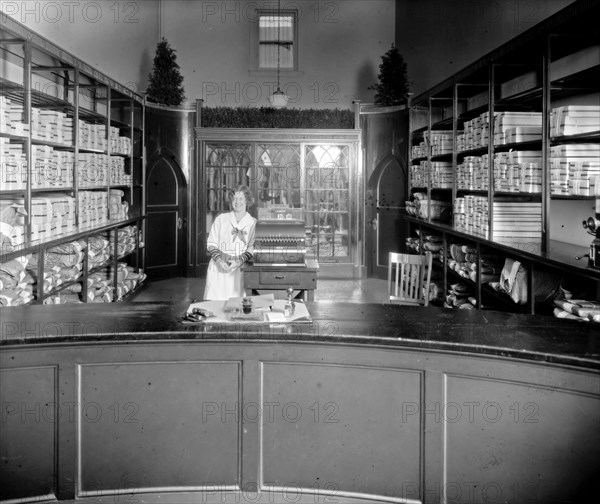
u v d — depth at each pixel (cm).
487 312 338
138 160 993
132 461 296
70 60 631
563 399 266
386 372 289
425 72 1036
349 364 292
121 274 837
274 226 527
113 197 832
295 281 516
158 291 957
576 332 296
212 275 538
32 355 285
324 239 1102
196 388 296
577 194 421
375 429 293
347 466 296
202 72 1184
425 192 969
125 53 1016
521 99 569
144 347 291
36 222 556
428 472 287
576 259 416
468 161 676
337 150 1088
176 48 1180
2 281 460
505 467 278
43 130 588
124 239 855
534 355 265
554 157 457
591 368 255
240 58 1188
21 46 575
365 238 1110
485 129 621
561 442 268
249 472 299
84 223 709
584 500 265
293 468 299
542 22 464
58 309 334
